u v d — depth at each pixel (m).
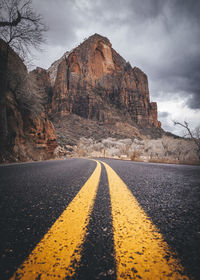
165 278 0.38
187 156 13.30
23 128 9.97
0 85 7.01
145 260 0.46
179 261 0.45
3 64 7.42
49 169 3.72
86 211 0.91
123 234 0.63
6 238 0.59
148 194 1.35
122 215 0.85
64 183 1.90
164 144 15.98
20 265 0.44
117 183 1.90
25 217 0.82
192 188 1.61
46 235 0.61
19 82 9.28
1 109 6.89
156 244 0.55
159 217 0.82
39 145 11.45
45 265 0.44
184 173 3.01
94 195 1.31
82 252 0.50
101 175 2.69
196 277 0.38
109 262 0.46
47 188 1.61
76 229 0.67
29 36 7.87
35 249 0.52
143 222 0.75
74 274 0.40
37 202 1.11
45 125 13.16
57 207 0.99
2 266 0.43
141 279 0.38
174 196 1.28
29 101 10.17
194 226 0.70
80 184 1.84
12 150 7.66
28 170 3.46
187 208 0.97
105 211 0.92
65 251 0.51
